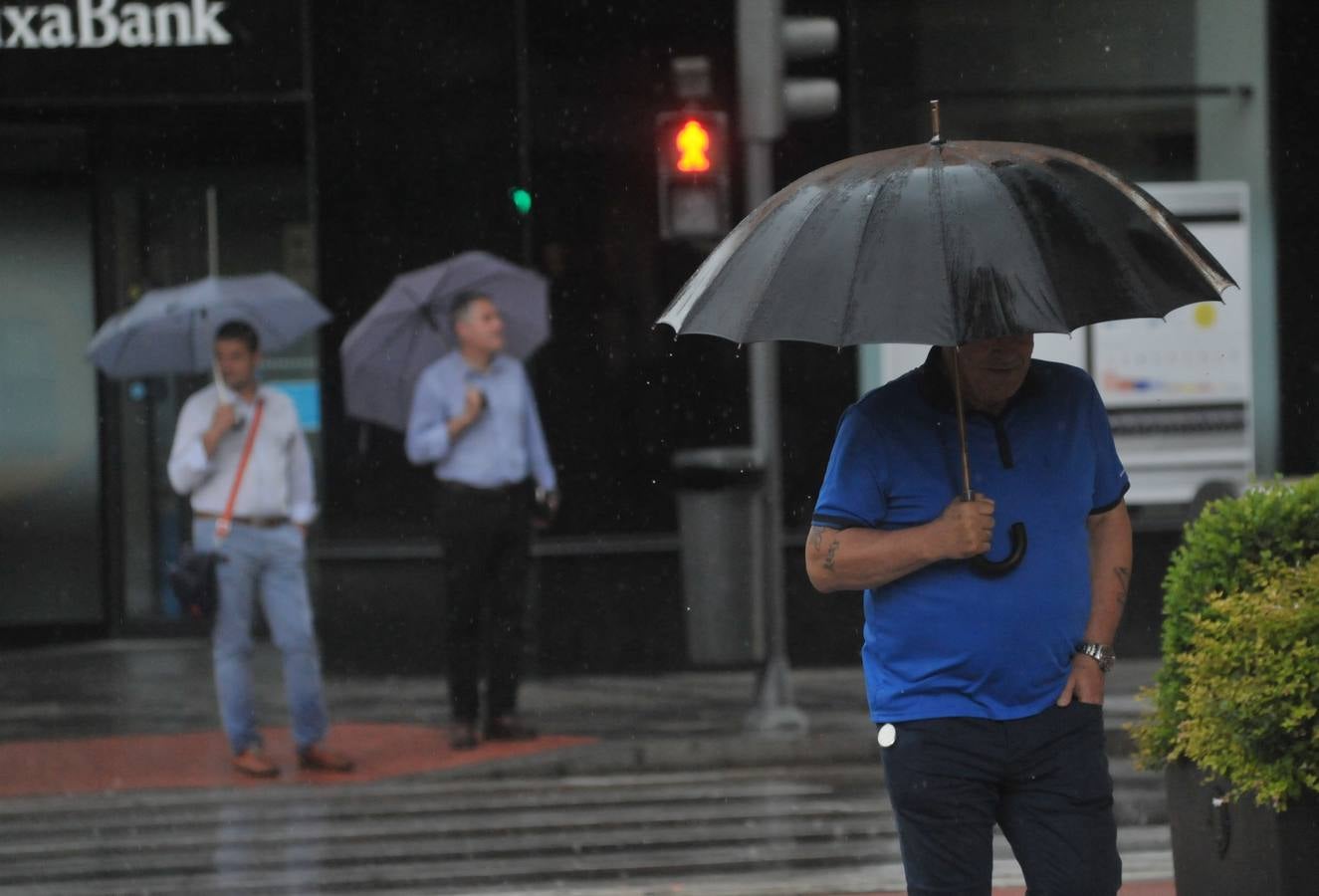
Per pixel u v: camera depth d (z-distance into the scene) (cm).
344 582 4341
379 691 4153
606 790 3017
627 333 4338
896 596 1287
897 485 1284
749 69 3384
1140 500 4328
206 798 2978
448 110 4341
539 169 4338
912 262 1168
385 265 4353
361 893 2336
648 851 2538
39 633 4997
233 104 4422
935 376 1295
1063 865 1275
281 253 4903
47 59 4409
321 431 4375
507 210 4341
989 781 1281
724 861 2464
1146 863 2372
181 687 4294
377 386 3653
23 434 4984
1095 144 4378
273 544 3098
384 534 4338
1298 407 4350
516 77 4325
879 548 1262
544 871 2433
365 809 2872
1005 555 1273
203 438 3053
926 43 4353
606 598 4303
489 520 3350
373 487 4338
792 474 4316
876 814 2762
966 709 1273
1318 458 4356
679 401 4341
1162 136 4372
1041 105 4369
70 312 4959
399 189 4353
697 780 3111
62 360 4969
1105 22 4356
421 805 2900
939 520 1251
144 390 4997
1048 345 4325
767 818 2755
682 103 3503
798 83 3409
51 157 4881
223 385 3077
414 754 3331
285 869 2478
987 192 1191
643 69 4325
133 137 4853
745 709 3741
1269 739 1488
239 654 3130
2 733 3709
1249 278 4359
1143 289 1168
